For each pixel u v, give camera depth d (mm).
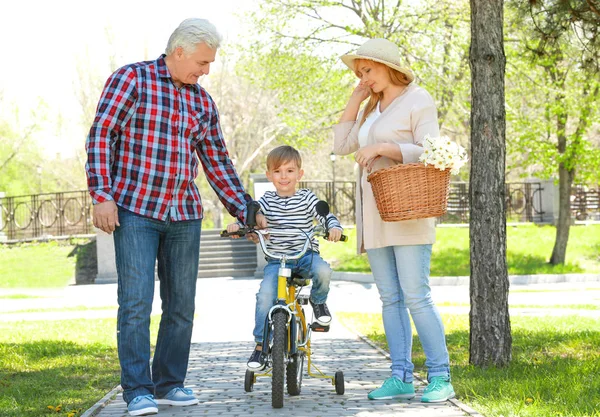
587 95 22406
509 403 5152
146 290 5039
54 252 26547
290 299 5516
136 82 5074
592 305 15062
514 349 8406
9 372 7648
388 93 5629
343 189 31344
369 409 5164
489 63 6973
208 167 5648
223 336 10781
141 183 5078
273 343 5207
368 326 11562
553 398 5418
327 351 8766
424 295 5445
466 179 33562
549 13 9305
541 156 25031
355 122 6066
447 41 24734
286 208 5527
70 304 17625
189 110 5242
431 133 5422
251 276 25141
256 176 24250
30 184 44500
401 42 24328
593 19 9172
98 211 4891
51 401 5953
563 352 8172
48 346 9539
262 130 39344
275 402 5211
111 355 8906
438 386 5402
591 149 24594
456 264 24047
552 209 31922
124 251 5055
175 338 5422
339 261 25703
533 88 24594
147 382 5004
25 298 19594
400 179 5023
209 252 25703
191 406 5398
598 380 6062
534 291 19469
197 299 18000
